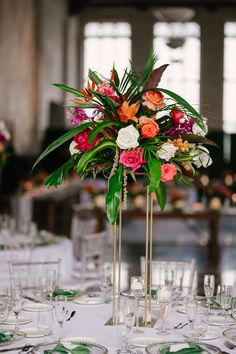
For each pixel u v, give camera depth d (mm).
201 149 3314
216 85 22469
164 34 22641
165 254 10578
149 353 2740
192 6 22016
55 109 18922
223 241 12078
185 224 13742
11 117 13367
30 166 14945
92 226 8273
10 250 5793
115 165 3125
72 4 21281
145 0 21984
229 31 22484
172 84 22516
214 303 3541
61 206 12219
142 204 10250
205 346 2865
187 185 3482
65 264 6293
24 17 15062
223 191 10219
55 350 2717
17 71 14117
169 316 3436
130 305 2750
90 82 3268
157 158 3121
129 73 3168
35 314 3520
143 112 3221
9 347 2879
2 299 3014
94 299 3857
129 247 11273
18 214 11266
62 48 20688
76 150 3277
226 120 22438
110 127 3197
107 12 22562
